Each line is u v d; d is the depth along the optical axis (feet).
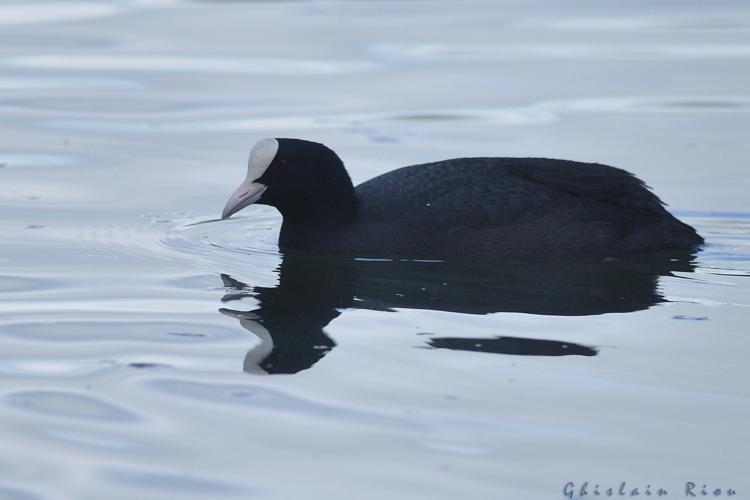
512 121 71.72
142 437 30.04
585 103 75.92
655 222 48.98
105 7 108.06
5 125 71.10
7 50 90.74
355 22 101.35
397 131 69.56
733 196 57.21
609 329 38.52
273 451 29.27
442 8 108.27
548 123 71.20
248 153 65.57
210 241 50.65
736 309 40.75
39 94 78.38
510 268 46.37
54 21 101.76
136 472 28.19
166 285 43.73
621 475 28.07
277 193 48.88
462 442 29.76
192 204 56.65
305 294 42.63
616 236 48.14
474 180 49.08
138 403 32.17
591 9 108.37
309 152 48.80
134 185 59.62
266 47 91.71
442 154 64.69
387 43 92.99
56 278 44.45
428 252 47.67
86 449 29.37
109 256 47.78
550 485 27.58
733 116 72.64
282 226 50.37
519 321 39.37
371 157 64.13
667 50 90.74
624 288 43.45
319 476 27.99
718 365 34.99
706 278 44.91
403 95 77.82
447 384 33.53
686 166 62.54
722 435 30.17
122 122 72.08
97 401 32.30
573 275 45.29
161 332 38.11
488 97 77.20
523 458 28.91
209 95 78.18
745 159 63.72
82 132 69.82
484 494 27.14
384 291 43.06
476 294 42.65
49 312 40.14
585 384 33.50
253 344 36.99
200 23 100.99
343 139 67.77
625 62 86.69
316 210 48.96
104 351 36.24
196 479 27.86
